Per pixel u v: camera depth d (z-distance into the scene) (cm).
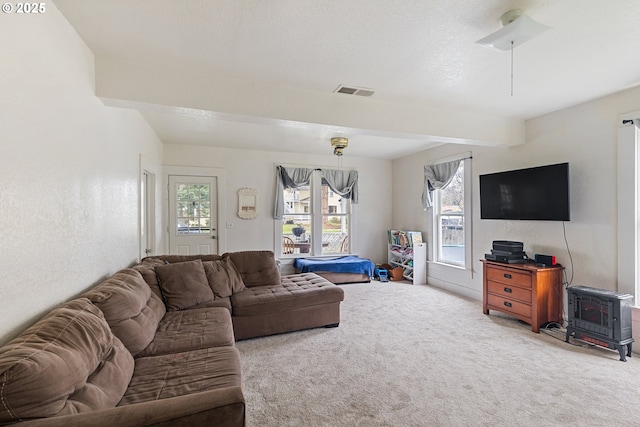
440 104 315
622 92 282
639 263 274
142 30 186
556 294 324
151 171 400
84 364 123
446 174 492
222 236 522
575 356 262
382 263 638
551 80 260
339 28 185
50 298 157
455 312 380
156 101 231
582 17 175
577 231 316
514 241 380
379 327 330
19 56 132
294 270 573
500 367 243
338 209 618
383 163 639
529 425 176
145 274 265
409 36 194
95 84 215
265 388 214
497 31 173
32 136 141
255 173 546
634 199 274
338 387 215
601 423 178
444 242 514
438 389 212
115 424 97
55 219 161
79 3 160
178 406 104
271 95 266
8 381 93
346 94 289
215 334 212
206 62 227
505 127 357
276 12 170
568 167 309
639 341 264
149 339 194
